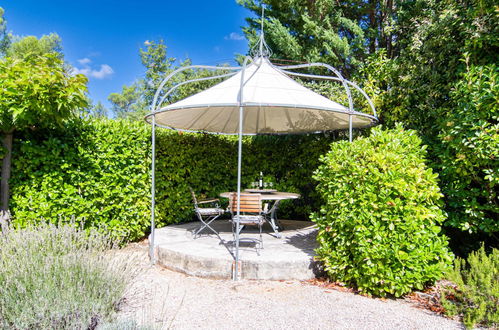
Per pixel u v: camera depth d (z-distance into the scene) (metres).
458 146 4.61
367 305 3.79
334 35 13.19
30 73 4.59
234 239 6.04
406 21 11.08
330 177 4.59
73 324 2.69
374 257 3.94
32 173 5.29
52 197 5.40
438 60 6.13
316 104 5.24
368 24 14.87
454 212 5.04
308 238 6.20
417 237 3.96
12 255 3.39
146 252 6.06
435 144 5.36
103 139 6.05
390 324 3.30
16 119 4.66
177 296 3.95
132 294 3.93
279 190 8.66
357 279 4.17
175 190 7.50
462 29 5.48
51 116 4.95
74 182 5.71
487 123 4.34
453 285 4.41
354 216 4.11
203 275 4.66
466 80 4.92
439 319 3.43
